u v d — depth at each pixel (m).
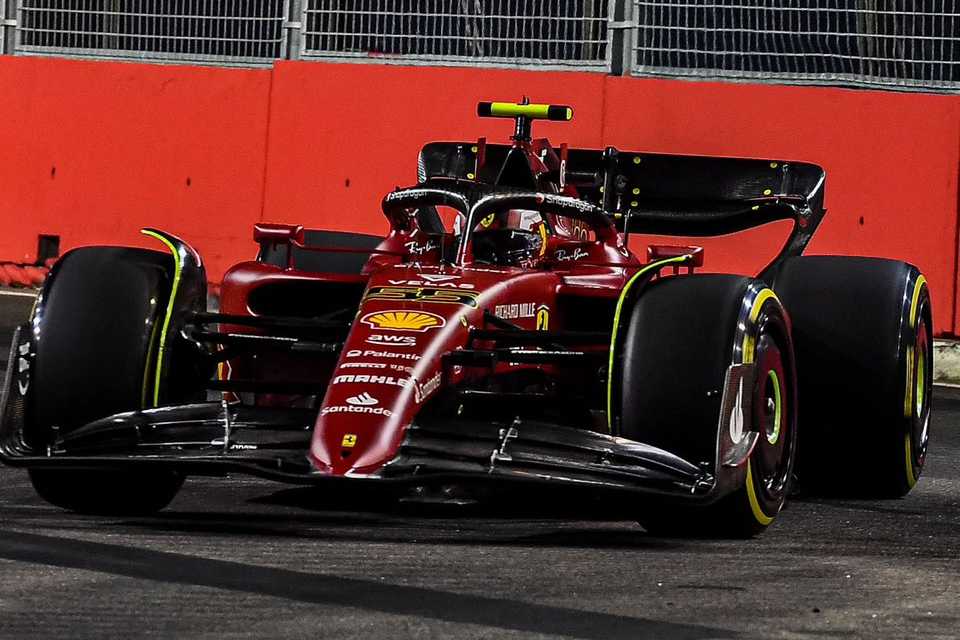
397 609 10.03
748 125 33.00
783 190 20.86
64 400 13.92
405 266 15.03
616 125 33.50
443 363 13.41
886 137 32.53
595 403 14.43
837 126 32.66
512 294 14.74
